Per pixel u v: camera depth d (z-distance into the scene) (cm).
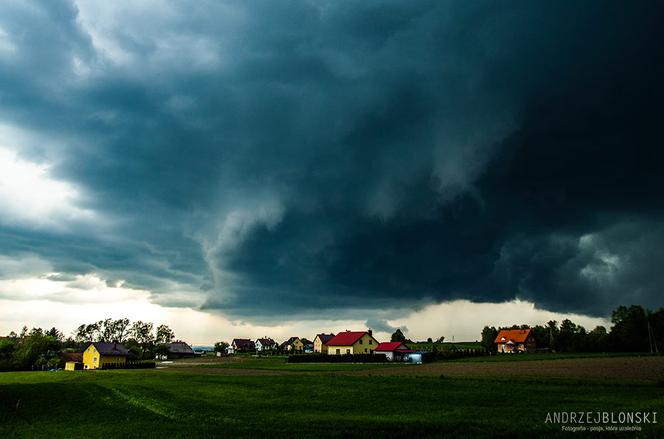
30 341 12056
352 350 12388
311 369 7656
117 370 9144
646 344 11994
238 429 2417
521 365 6838
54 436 2459
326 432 2288
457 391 3788
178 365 10912
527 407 2886
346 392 3931
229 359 14262
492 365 7081
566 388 3788
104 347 12325
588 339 12506
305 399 3572
